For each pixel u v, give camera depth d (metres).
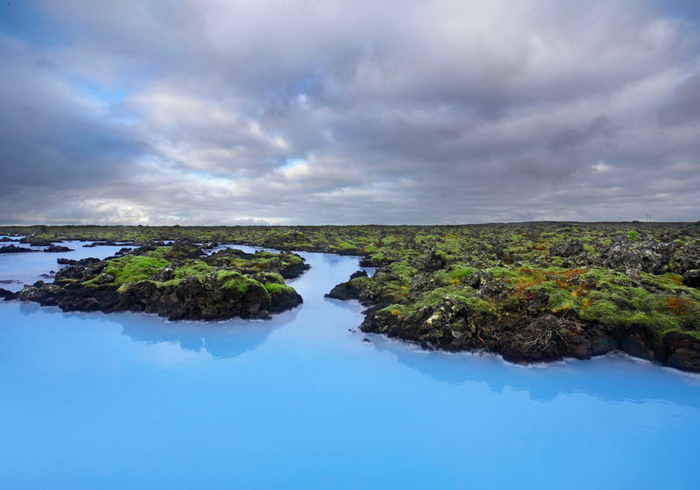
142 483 10.34
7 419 13.34
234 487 10.21
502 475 10.72
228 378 16.55
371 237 89.94
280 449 11.78
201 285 25.59
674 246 31.19
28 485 10.27
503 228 107.06
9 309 28.30
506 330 19.61
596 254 34.31
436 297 23.22
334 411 13.97
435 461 11.25
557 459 11.34
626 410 14.03
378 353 19.39
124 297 27.56
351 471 10.84
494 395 15.13
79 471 10.81
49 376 16.67
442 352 19.20
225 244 86.06
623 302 20.19
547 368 17.41
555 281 23.20
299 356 19.03
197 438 12.30
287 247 77.38
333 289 33.72
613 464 11.14
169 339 21.59
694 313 18.34
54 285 30.83
